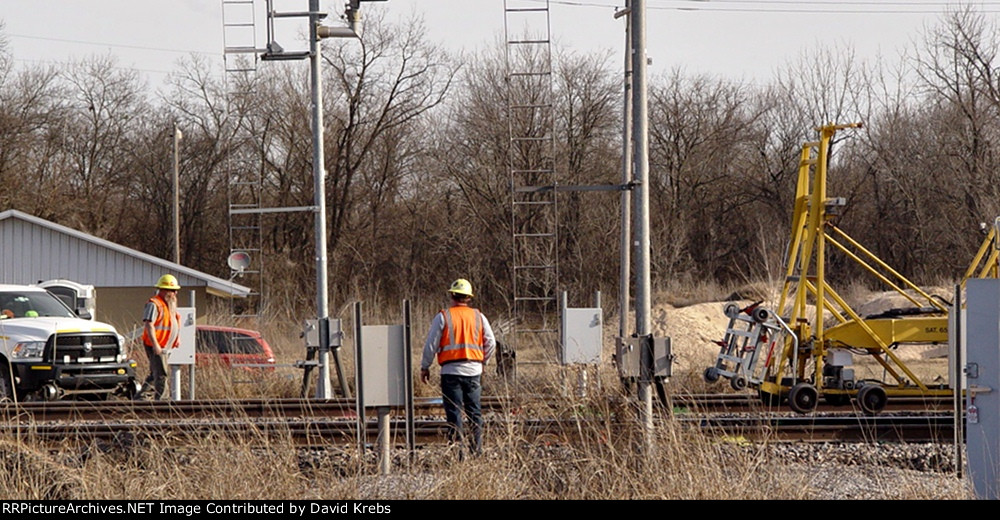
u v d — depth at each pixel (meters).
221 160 170.38
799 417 39.06
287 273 158.00
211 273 169.88
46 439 34.28
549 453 27.72
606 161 152.50
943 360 74.44
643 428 27.11
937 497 25.84
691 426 27.86
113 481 26.59
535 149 139.00
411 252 161.38
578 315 49.91
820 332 44.84
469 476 25.88
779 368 44.62
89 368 53.69
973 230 136.75
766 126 164.50
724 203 164.12
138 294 104.38
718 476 25.64
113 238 172.25
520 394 34.59
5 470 26.66
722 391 52.16
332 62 165.38
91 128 174.62
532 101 122.38
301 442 35.53
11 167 159.88
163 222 172.25
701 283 135.38
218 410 40.16
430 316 99.00
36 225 100.50
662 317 90.62
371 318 92.56
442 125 162.62
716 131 164.50
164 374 49.53
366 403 29.72
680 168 164.62
